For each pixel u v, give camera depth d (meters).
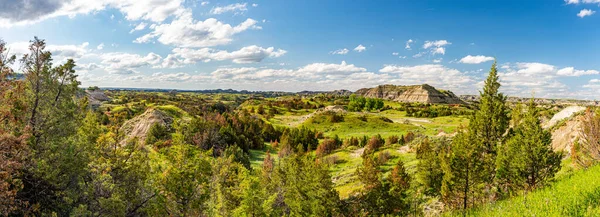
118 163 26.00
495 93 32.66
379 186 35.53
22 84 23.00
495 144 31.45
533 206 10.11
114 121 29.12
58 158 22.02
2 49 20.67
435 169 34.47
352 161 70.81
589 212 8.80
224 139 81.38
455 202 27.53
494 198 25.61
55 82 24.45
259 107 182.88
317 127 134.88
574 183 13.62
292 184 41.44
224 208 32.56
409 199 36.47
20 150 19.80
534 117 23.23
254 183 34.06
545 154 21.64
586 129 23.70
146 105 145.50
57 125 24.12
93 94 168.62
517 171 22.61
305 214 36.75
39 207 20.66
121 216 22.00
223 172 41.38
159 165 25.06
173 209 23.95
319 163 37.53
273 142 112.00
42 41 24.06
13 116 21.62
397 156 64.25
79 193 22.81
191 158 24.91
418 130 116.06
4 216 17.91
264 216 32.16
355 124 133.25
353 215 35.25
